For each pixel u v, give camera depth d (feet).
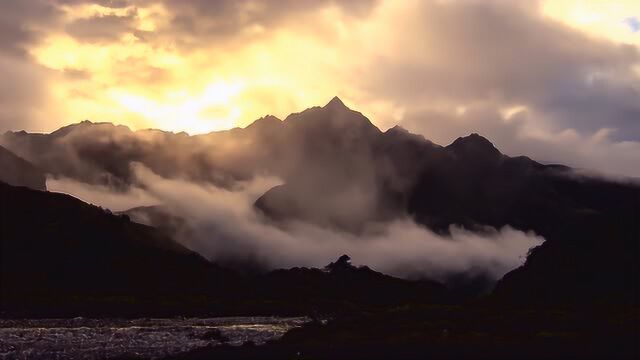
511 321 326.03
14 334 343.67
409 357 247.29
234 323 454.81
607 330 287.48
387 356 249.55
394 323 333.21
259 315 545.44
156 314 514.27
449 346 267.18
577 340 271.28
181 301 574.15
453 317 346.74
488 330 307.99
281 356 254.47
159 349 294.25
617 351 244.83
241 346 282.36
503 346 263.90
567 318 326.85
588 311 353.10
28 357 267.59
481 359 240.94
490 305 424.46
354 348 267.18
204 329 384.06
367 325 330.54
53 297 550.36
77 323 434.30
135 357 271.69
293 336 314.35
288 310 566.36
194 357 261.03
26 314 480.23
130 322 452.76
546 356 241.14
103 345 306.14
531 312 358.64
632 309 350.84
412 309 379.14
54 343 309.83
